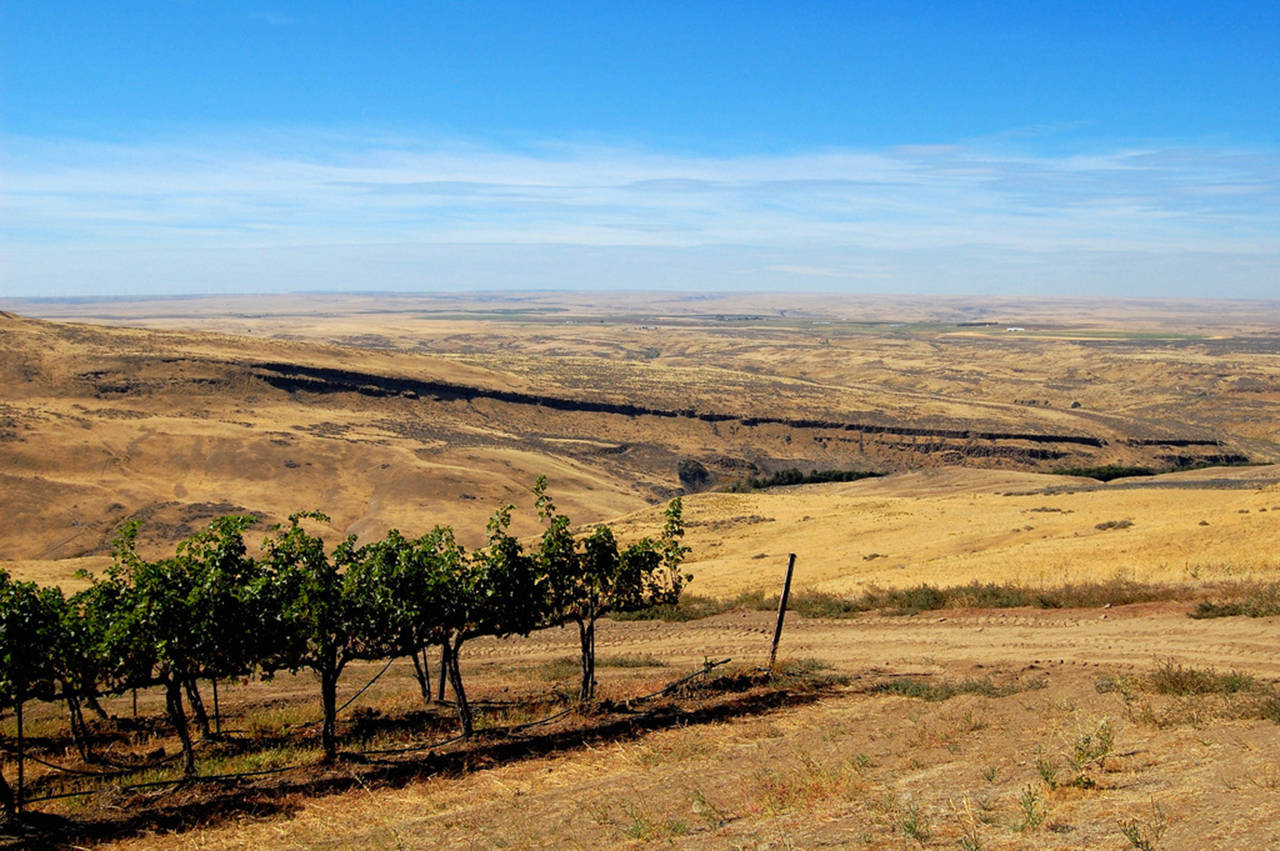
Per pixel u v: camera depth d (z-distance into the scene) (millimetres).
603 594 18766
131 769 15305
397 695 20875
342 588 15594
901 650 21719
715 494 74000
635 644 25453
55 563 59938
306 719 18672
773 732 15133
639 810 11305
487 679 22500
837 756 13172
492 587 16625
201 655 14492
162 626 14180
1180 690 15141
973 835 8828
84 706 20766
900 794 10672
